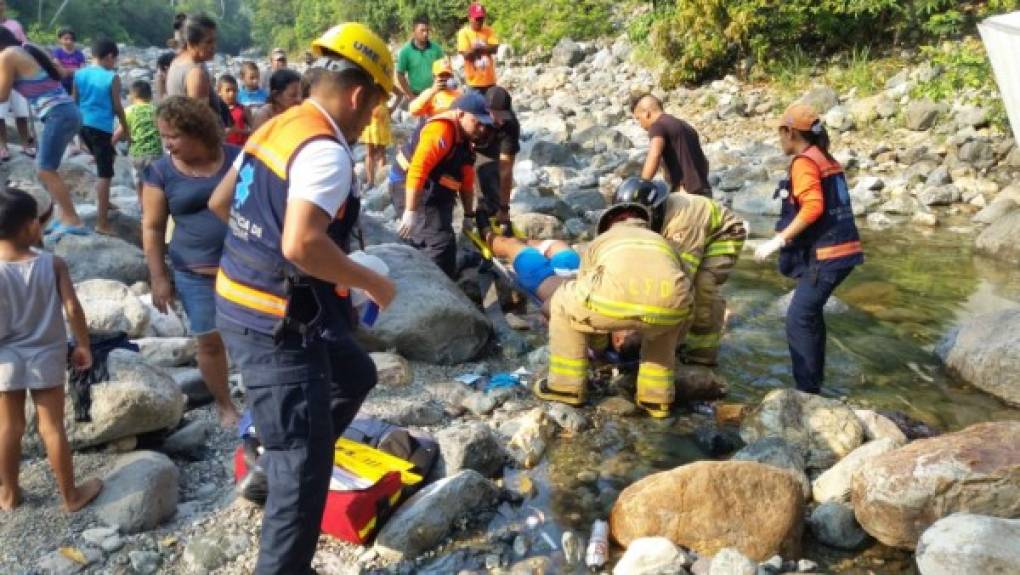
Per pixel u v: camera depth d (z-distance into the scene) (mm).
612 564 3562
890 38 13828
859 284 6938
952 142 10523
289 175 2777
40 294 3486
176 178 4086
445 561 3553
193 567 3465
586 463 4363
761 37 14164
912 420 4719
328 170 2721
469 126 5973
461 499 3785
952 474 3484
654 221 5125
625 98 15328
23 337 3469
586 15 19984
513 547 3664
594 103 15430
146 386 3994
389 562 3539
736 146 12000
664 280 4480
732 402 5020
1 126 8484
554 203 8836
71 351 3904
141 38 55031
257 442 3875
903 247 7945
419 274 5633
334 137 2852
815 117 4711
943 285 6910
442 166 6055
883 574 3494
